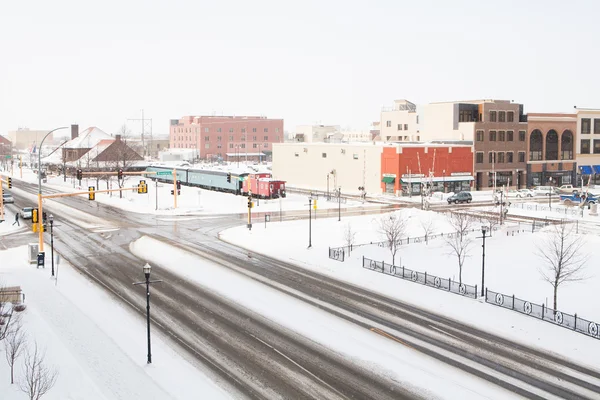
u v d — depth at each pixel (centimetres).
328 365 2855
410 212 7006
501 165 11169
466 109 11212
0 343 2884
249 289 4172
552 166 11738
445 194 10050
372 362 2886
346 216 7562
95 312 3606
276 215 7794
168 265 4922
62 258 5153
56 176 15412
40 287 4116
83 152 16162
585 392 2558
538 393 2548
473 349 3045
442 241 5538
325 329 3350
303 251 5416
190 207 8619
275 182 9669
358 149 10869
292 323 3450
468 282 4303
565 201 8631
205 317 3559
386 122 14300
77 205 9138
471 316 3566
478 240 5519
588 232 5953
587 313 3584
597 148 12288
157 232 6538
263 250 5525
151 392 2514
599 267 4444
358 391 2577
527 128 11406
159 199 9694
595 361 2888
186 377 2697
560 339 3177
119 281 4378
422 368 2812
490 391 2567
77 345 2998
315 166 11925
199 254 5341
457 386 2617
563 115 11800
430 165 10369
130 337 3197
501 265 4656
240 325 3419
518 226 6303
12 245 5750
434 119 11694
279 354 2988
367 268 4731
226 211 8281
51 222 4556
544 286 4103
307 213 7975
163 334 3259
